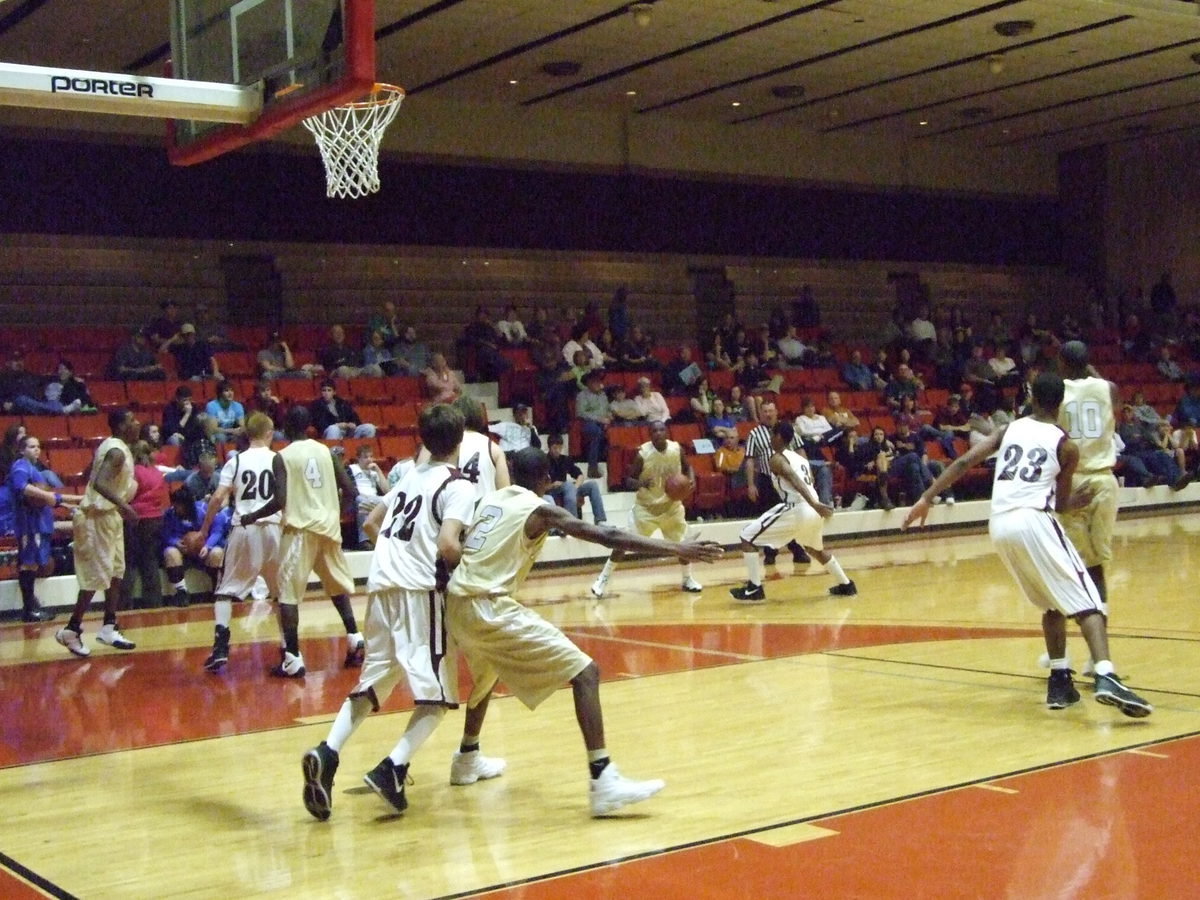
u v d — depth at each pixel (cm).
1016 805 472
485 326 1823
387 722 666
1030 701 662
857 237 2430
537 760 572
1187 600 1020
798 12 1603
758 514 1641
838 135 2395
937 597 1088
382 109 771
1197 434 2019
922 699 675
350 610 842
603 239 2184
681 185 2255
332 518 819
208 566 1214
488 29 1633
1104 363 2223
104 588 919
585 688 484
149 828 486
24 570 1130
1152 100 2170
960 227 2548
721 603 1108
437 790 528
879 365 2031
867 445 1709
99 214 1788
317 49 611
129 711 711
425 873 421
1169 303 2419
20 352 1469
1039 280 2588
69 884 422
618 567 1438
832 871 405
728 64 1859
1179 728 590
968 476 1820
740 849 432
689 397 1786
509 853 439
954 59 1862
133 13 1461
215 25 698
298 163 1930
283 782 550
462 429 515
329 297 1930
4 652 949
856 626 944
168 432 1380
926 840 434
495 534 495
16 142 1731
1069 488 631
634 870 414
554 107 2120
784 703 676
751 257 2322
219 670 834
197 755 604
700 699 694
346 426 1476
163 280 1822
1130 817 452
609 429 1642
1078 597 611
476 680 522
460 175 2058
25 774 576
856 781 515
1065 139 2494
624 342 1878
